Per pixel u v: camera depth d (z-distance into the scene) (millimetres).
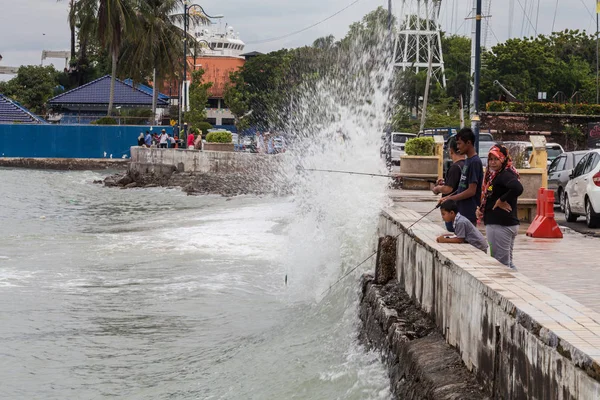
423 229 10078
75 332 11688
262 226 23266
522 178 16641
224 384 9164
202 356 10406
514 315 5309
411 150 25875
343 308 12289
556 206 21641
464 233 8688
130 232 23359
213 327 11969
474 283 6383
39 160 66750
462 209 9367
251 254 18328
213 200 37000
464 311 6719
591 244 13469
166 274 16125
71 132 67312
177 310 13031
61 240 21422
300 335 11109
